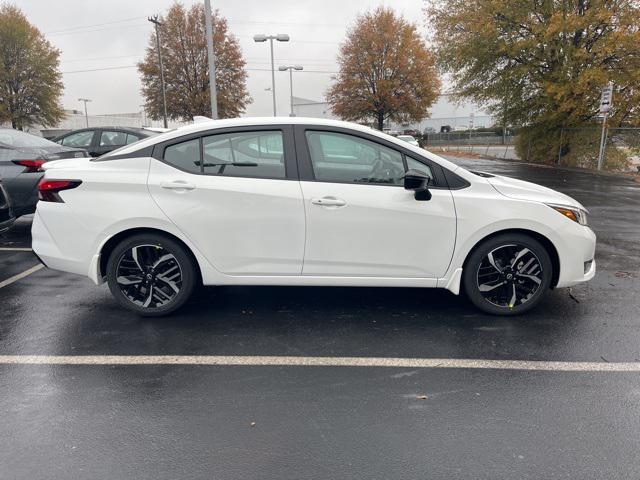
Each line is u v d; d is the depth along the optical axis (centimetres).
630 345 366
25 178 670
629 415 277
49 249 408
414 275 402
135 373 328
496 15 1975
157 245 405
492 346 364
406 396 298
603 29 1819
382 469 234
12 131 724
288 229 392
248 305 449
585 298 461
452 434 260
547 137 2175
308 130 398
